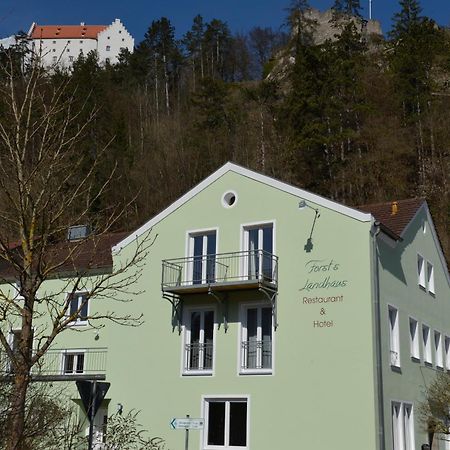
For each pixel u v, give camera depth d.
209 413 21.56
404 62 54.81
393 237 22.02
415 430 22.34
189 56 83.44
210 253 23.05
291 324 20.77
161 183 49.16
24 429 9.91
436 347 26.72
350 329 19.88
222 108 56.09
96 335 25.17
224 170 23.30
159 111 63.75
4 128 11.22
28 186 10.59
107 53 130.25
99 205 32.28
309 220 21.34
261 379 20.77
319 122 48.69
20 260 10.85
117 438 19.12
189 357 22.41
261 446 20.22
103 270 25.06
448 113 51.88
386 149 48.66
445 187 47.22
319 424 19.53
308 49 51.38
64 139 12.21
